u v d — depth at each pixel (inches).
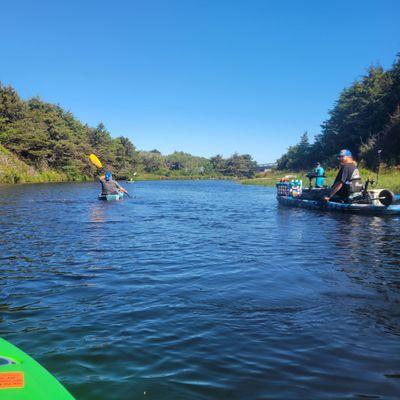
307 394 113.1
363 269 244.8
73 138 2576.3
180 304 185.2
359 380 120.1
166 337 150.1
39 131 2217.0
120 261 272.1
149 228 431.8
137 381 119.9
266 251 303.7
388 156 1465.3
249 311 175.8
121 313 174.6
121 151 3260.3
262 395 112.7
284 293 199.8
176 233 397.1
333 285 212.2
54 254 293.6
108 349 140.5
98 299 193.3
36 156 2149.4
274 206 730.2
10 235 376.5
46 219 502.0
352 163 572.4
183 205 757.3
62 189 1284.4
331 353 136.9
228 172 4463.6
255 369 126.6
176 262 268.7
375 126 1913.1
